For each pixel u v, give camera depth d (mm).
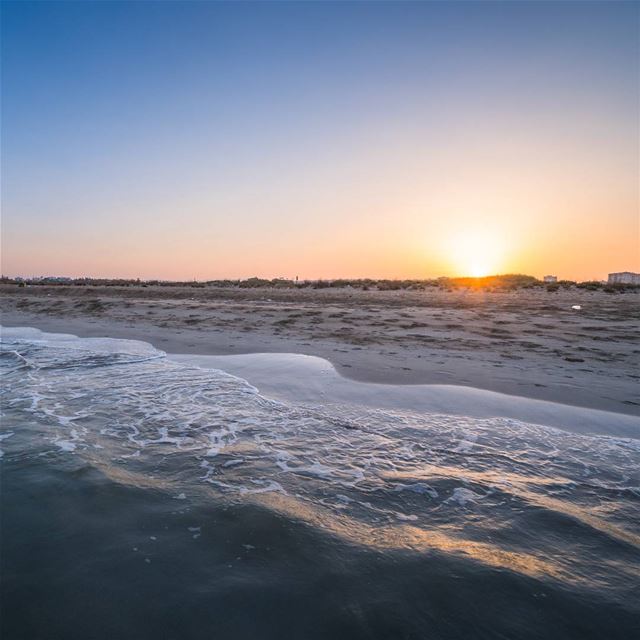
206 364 10656
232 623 2564
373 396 7688
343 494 4195
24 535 3520
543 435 5875
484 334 14047
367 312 20578
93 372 9852
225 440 5688
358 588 2840
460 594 2779
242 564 3098
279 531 3506
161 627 2543
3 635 2516
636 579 2949
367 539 3414
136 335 15594
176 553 3236
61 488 4320
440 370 9453
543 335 13719
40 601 2773
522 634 2475
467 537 3453
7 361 11219
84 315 22422
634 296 32594
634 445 5543
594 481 4539
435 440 5684
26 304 29844
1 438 5812
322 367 9938
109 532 3531
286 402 7402
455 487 4359
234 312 21219
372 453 5258
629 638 2455
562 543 3375
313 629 2510
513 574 2971
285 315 19766
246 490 4266
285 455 5188
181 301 29109
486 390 7977
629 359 10336
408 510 3898
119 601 2756
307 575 2971
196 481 4473
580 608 2668
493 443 5586
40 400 7637
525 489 4332
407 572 2996
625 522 3715
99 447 5461
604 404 7152
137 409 7082
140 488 4312
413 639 2432
